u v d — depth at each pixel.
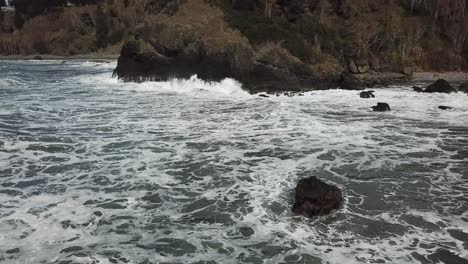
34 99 24.78
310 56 33.34
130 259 8.17
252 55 28.73
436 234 9.23
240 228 9.37
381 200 10.92
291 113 21.06
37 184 11.70
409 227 9.52
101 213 10.02
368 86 32.59
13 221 9.52
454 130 18.08
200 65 29.30
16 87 30.28
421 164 13.67
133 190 11.36
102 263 8.01
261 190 11.38
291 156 14.17
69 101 24.22
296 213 10.00
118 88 29.80
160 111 21.41
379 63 38.47
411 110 22.45
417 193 11.41
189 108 22.28
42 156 14.05
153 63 31.45
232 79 28.28
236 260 8.17
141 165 13.24
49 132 17.02
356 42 40.12
